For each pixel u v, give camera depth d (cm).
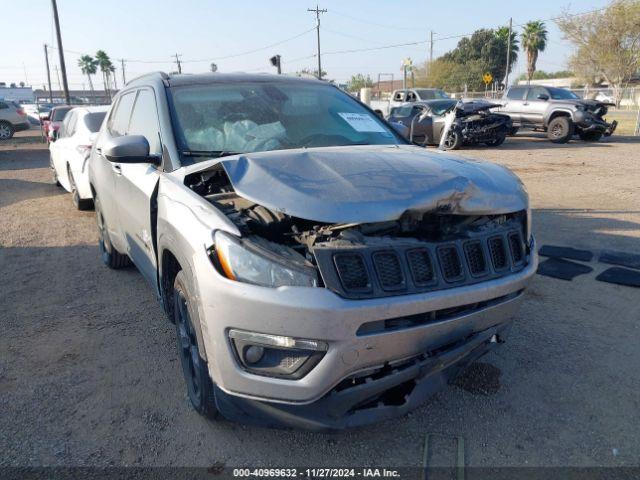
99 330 423
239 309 235
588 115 1797
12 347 397
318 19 4853
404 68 3772
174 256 304
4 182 1234
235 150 346
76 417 310
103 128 543
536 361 363
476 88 6312
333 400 241
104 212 513
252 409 248
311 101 411
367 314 229
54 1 3134
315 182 259
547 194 923
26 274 562
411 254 245
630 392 326
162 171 341
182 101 374
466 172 288
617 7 3616
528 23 6062
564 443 282
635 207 806
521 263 289
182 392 334
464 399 321
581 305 450
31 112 4356
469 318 258
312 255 239
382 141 392
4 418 310
